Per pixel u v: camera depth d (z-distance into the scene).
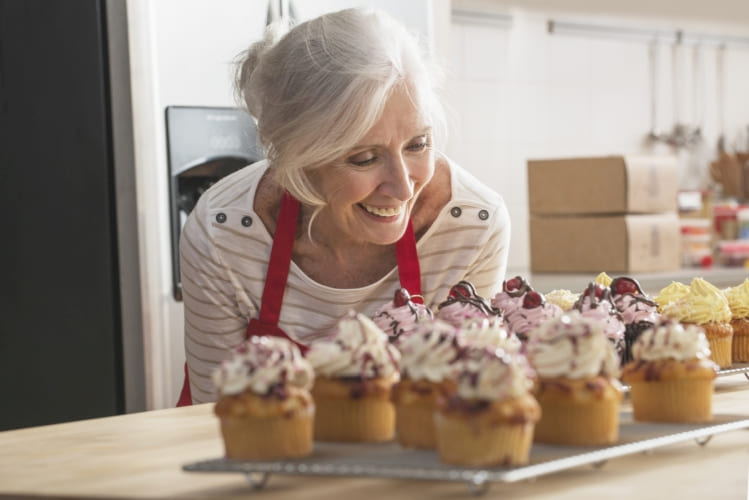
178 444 1.49
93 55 3.25
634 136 5.38
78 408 3.37
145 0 3.17
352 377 1.44
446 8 3.55
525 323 1.81
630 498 1.17
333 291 2.02
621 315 1.91
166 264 3.21
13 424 3.57
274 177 1.89
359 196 1.76
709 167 5.56
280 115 1.77
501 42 4.96
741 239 5.19
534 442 1.42
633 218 4.30
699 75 5.57
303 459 1.30
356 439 1.44
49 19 3.33
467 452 1.23
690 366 1.56
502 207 2.14
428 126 1.76
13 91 3.44
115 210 3.24
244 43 3.28
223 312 2.07
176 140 3.21
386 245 2.05
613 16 5.23
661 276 4.27
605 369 1.43
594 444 1.39
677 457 1.39
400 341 1.66
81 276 3.33
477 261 2.12
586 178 4.36
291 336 2.04
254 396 1.30
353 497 1.18
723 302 2.04
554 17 5.10
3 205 3.51
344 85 1.69
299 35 1.77
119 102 3.21
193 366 2.15
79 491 1.21
